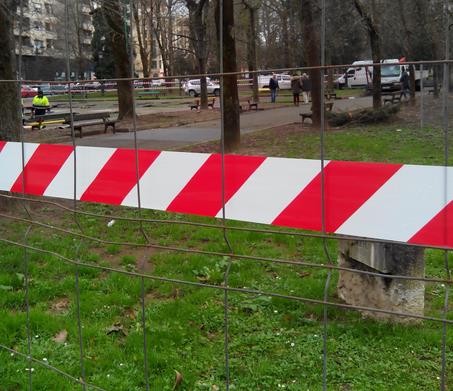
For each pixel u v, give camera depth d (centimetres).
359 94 1870
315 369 339
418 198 209
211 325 400
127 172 292
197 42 2872
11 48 717
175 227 664
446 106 198
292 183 236
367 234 220
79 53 2002
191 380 333
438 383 322
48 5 1694
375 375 331
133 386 329
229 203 254
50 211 743
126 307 438
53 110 2006
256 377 333
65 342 385
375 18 1493
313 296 443
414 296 389
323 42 215
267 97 3250
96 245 609
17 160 350
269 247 585
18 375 342
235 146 1151
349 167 222
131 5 395
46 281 493
